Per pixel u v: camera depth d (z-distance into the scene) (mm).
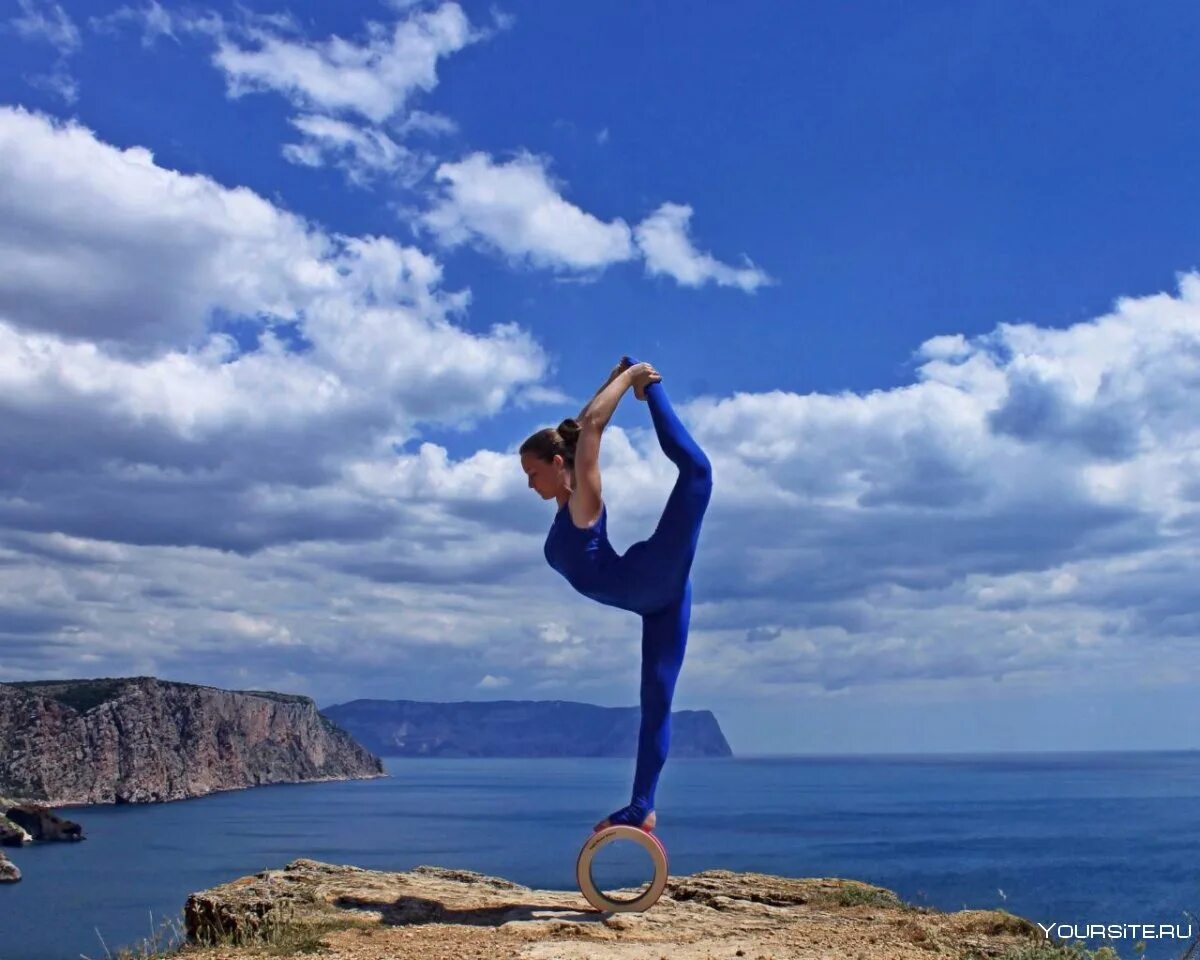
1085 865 96438
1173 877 83188
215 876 97000
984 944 8055
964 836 139625
